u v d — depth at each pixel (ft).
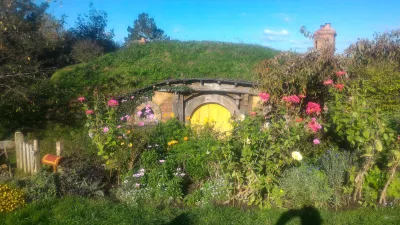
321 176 17.95
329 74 25.72
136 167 21.08
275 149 18.02
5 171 23.32
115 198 19.27
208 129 25.93
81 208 17.16
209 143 21.13
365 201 18.10
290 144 18.33
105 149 21.29
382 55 30.55
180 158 21.08
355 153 19.71
